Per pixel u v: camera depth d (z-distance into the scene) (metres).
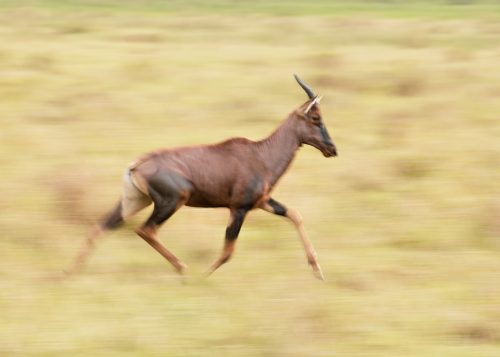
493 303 33.94
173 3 131.75
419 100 66.56
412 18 115.06
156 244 34.94
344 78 71.38
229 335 30.56
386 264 37.84
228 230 35.19
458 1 141.00
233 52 82.50
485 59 80.94
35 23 99.50
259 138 57.06
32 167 49.88
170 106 63.50
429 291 35.03
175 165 34.25
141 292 34.06
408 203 45.31
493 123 60.72
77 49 82.19
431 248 39.84
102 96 65.25
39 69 73.12
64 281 34.78
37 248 38.31
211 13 119.81
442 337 31.17
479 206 44.34
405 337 31.02
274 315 32.19
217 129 58.78
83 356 29.00
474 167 51.16
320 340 30.52
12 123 58.72
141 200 35.06
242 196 34.84
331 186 47.78
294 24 101.50
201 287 34.81
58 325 31.06
